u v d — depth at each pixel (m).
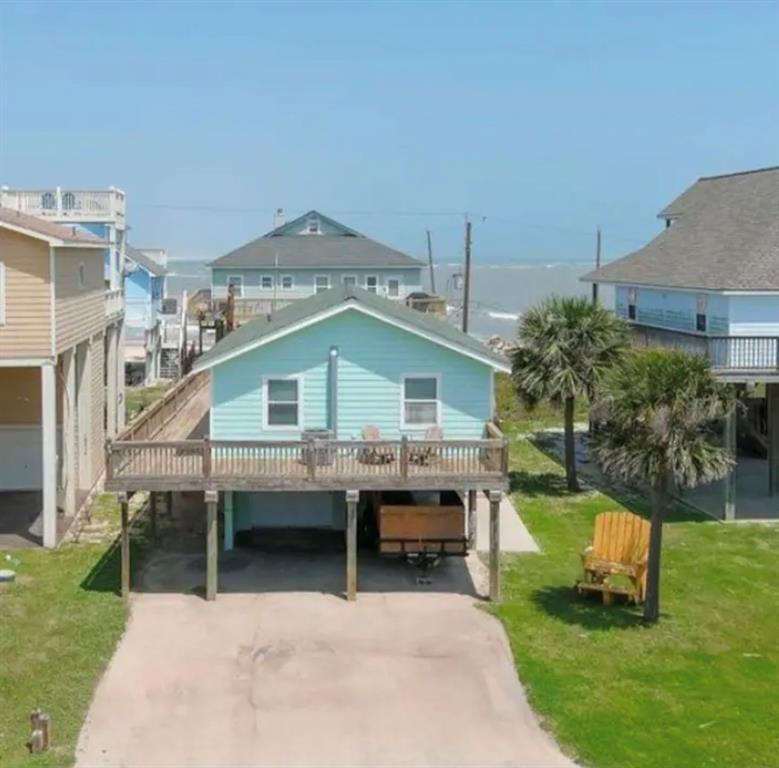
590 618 17.81
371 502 22.58
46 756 12.63
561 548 22.50
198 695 14.72
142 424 20.86
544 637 16.88
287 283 54.53
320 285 54.56
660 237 36.59
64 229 24.77
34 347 21.53
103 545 22.33
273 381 21.41
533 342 27.42
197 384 30.59
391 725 13.80
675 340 27.42
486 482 18.77
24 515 24.88
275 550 22.02
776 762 12.58
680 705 14.23
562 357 27.03
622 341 27.27
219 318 44.31
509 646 16.52
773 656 16.11
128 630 17.27
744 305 26.33
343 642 16.81
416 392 21.52
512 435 37.78
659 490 17.25
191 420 25.91
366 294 26.95
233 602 18.73
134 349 49.72
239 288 54.47
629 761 12.62
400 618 17.92
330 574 20.45
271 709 14.28
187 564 21.06
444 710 14.26
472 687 15.01
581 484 29.20
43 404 21.70
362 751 13.04
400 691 14.89
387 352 21.34
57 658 15.75
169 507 25.38
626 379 17.19
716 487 28.62
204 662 15.93
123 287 35.91
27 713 13.86
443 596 19.14
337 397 21.42
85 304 25.83
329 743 13.27
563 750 13.02
